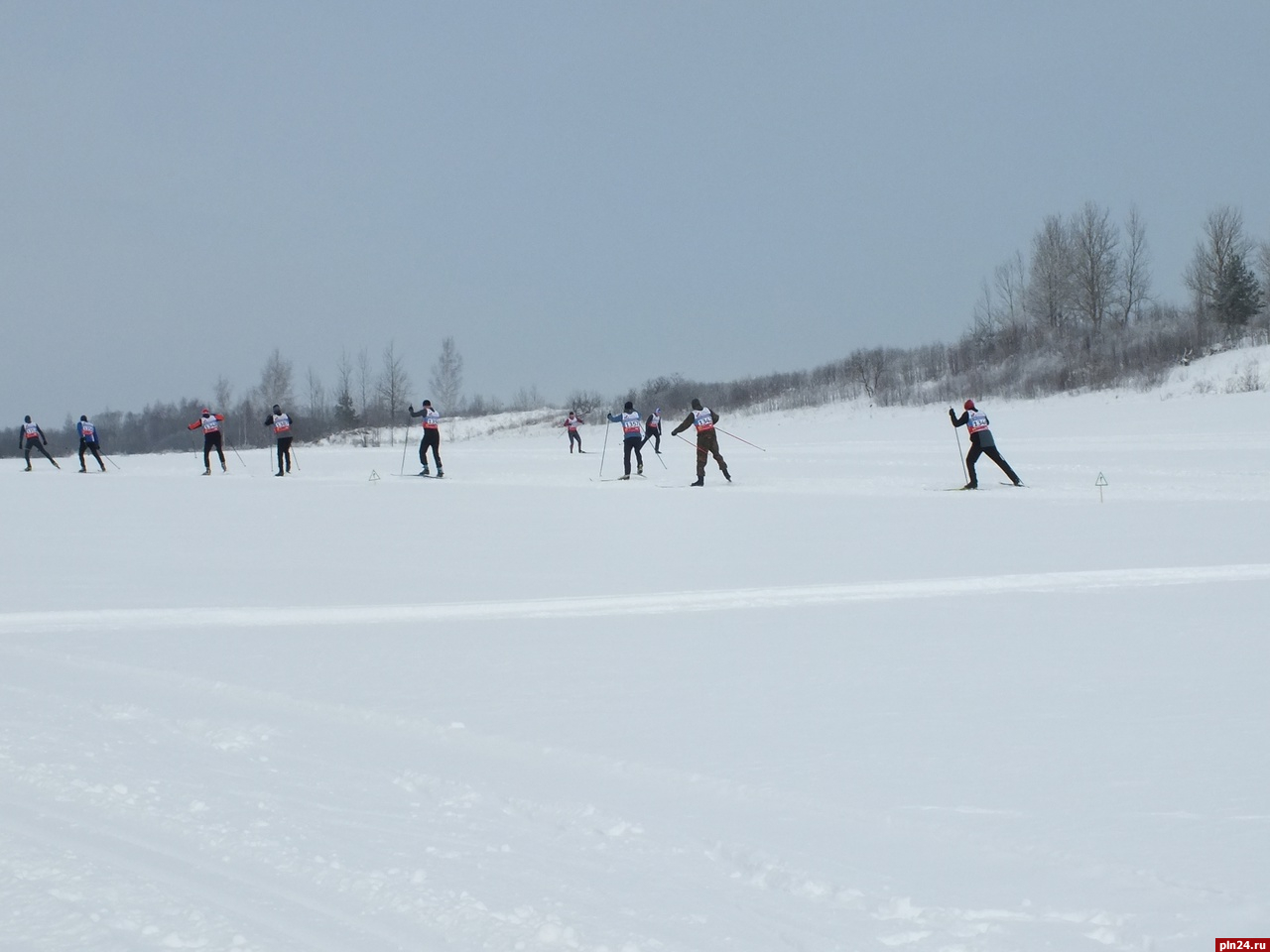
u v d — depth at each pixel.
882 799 4.36
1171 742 5.09
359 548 14.09
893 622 8.53
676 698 6.16
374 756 5.12
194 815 4.27
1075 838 3.89
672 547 13.68
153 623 9.10
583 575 11.55
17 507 20.34
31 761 4.98
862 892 3.47
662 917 3.32
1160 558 11.67
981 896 3.43
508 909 3.38
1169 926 3.19
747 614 9.12
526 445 50.47
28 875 3.65
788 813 4.23
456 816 4.27
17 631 8.76
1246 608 8.71
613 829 4.10
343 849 3.91
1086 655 7.07
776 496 20.56
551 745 5.23
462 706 6.04
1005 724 5.46
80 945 3.13
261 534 15.88
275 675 6.93
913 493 20.59
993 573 10.97
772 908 3.38
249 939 3.18
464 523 16.98
